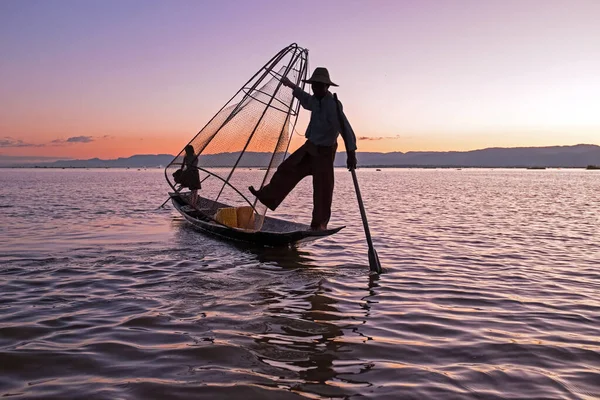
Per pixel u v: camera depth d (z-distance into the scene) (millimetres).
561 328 4871
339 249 9453
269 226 11055
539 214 17297
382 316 5211
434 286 6598
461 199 25547
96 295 5840
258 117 9562
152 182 50188
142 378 3553
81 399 3207
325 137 8414
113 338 4391
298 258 8453
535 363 3949
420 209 19016
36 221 13430
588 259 8664
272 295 5977
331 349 4211
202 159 10234
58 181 52875
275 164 9516
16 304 5434
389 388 3447
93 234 10977
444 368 3828
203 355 4016
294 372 3711
